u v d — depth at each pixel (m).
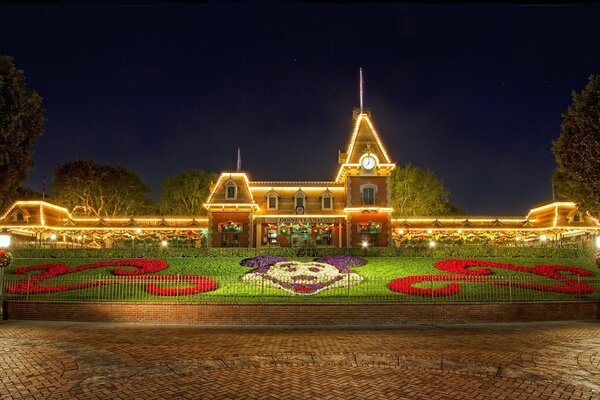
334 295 23.31
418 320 20.84
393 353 13.76
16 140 29.64
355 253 35.25
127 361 12.52
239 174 45.72
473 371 11.62
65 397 9.49
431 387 10.27
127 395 9.63
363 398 9.51
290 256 35.25
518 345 15.10
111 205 67.88
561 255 35.34
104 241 50.53
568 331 18.33
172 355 13.31
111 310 20.75
